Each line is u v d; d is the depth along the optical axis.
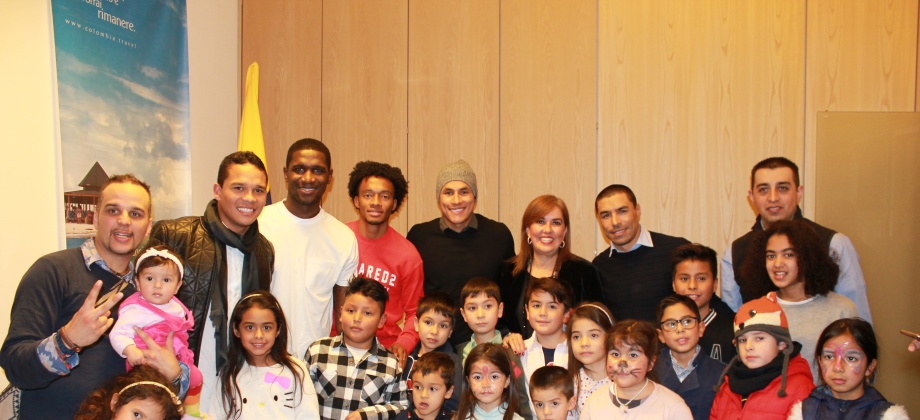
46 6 2.90
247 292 2.51
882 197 3.78
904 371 3.69
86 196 3.11
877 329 3.75
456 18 4.29
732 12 3.93
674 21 3.98
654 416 2.28
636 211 2.97
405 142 4.38
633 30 4.02
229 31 4.59
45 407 1.92
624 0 4.02
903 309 3.72
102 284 1.85
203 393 2.41
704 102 3.95
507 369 2.51
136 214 2.01
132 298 2.05
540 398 2.41
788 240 2.51
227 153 4.54
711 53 3.95
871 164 3.79
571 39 4.09
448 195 3.11
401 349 2.80
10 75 2.73
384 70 4.43
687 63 3.97
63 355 1.77
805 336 2.48
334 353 2.69
